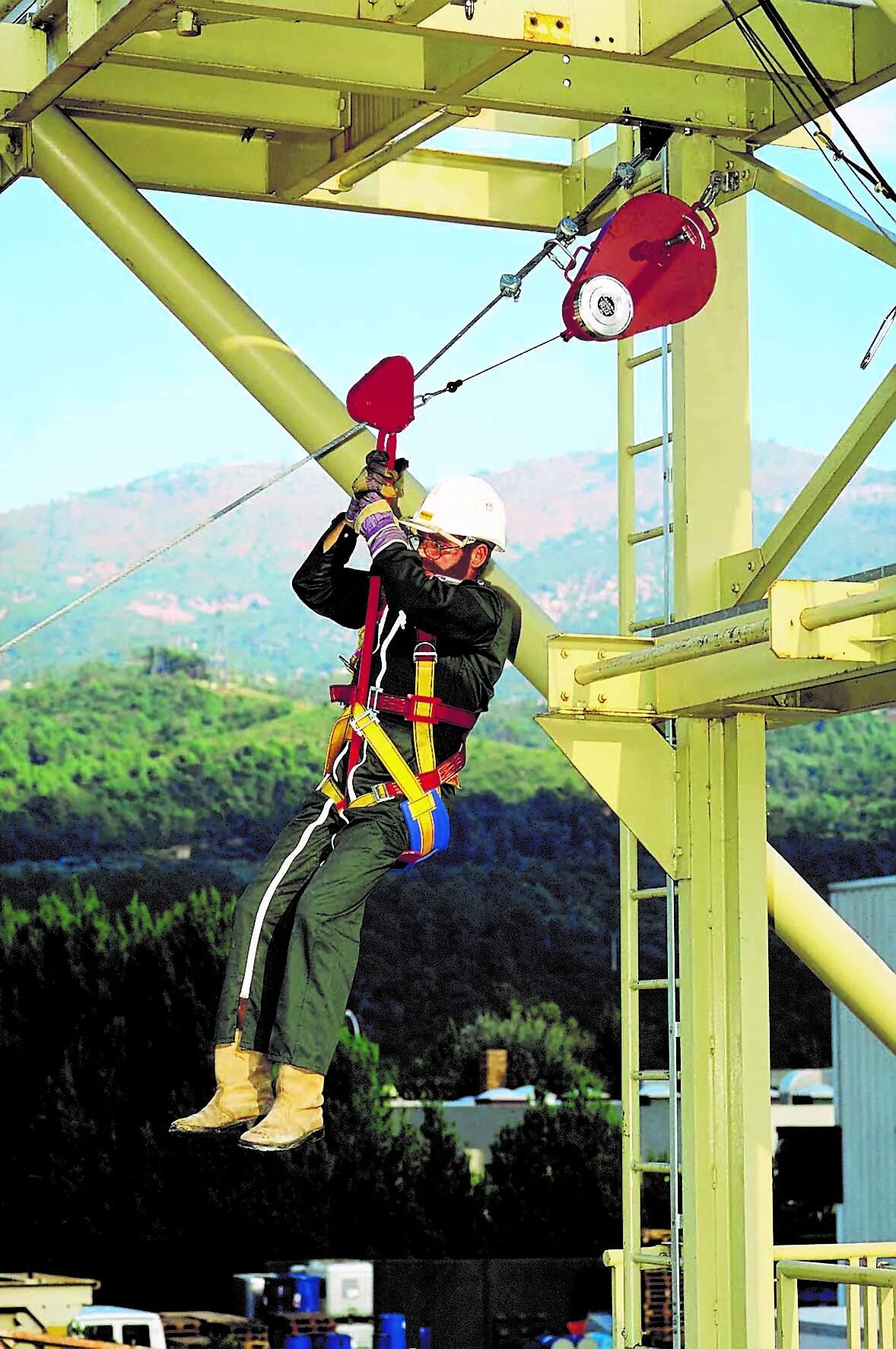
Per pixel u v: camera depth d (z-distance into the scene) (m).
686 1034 7.35
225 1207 33.25
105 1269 32.91
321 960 4.80
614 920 60.22
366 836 4.93
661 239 6.29
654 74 7.23
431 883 59.06
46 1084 33.62
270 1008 5.07
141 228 7.25
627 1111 7.74
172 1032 34.28
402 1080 49.72
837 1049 24.70
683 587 7.56
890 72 6.86
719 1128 7.33
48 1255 33.00
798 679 6.46
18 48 6.86
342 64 6.79
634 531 7.95
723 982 7.38
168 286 7.27
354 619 5.54
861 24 7.00
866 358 6.51
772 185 7.38
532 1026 50.88
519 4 6.35
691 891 7.37
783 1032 50.75
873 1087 24.00
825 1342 15.91
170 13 6.37
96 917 35.72
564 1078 50.09
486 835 60.50
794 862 60.91
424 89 6.93
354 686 5.12
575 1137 35.81
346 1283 22.95
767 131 7.34
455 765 5.10
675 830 7.43
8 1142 33.44
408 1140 34.84
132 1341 15.84
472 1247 34.69
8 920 35.06
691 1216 7.27
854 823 61.44
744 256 7.80
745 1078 7.25
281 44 6.74
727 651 6.25
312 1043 4.76
